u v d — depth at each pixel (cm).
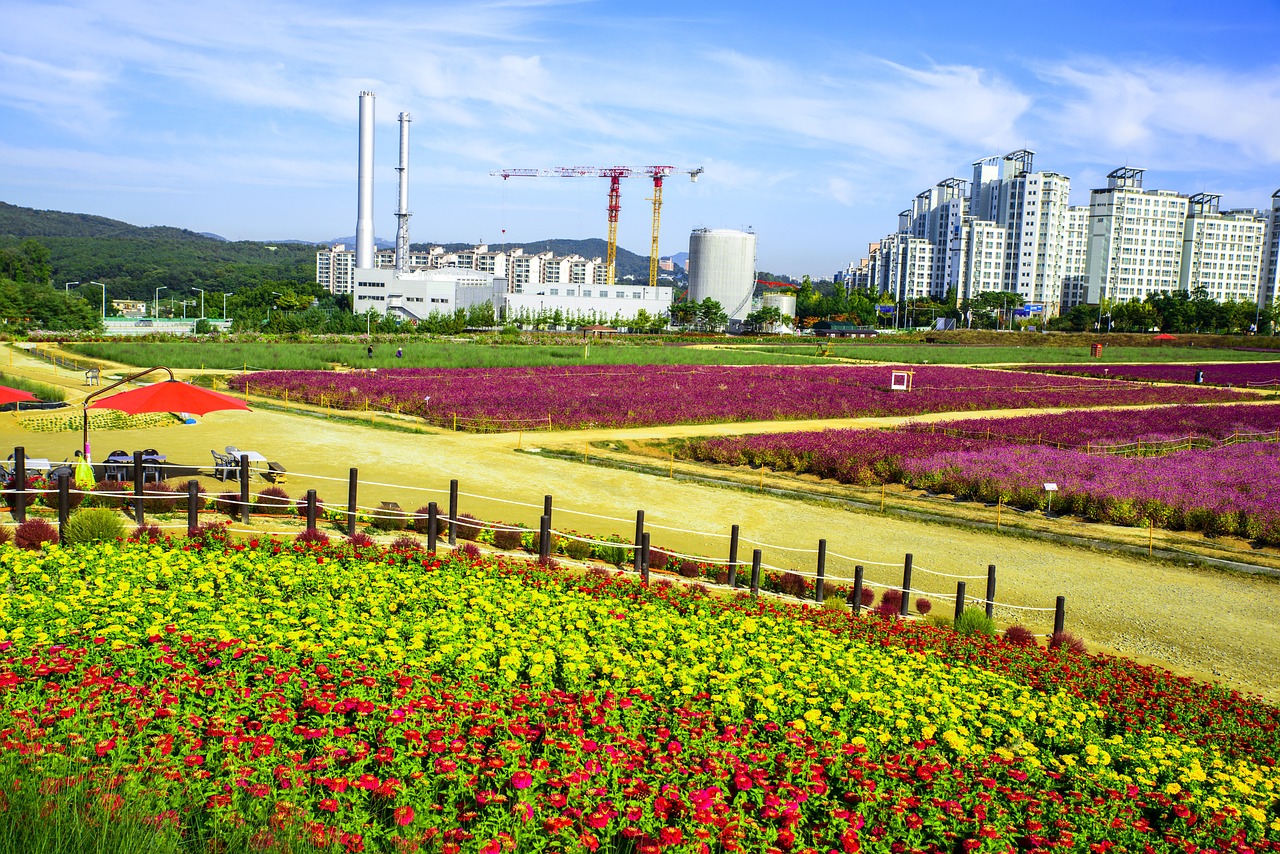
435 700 1016
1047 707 1318
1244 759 1242
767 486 3581
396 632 1255
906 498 3484
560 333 16450
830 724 1109
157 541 1830
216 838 731
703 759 981
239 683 1034
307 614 1365
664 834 817
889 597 2039
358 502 2609
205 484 2697
